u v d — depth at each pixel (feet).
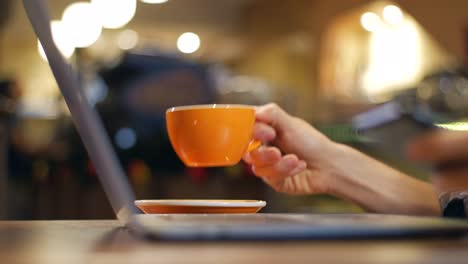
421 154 3.76
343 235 1.47
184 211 2.65
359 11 16.89
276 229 1.44
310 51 18.63
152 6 20.66
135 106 9.06
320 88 17.99
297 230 1.45
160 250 1.28
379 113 7.81
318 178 3.97
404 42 16.25
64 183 9.24
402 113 7.38
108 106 9.04
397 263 1.08
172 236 1.40
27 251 1.30
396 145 7.00
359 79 17.06
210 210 2.64
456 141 3.63
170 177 9.11
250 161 3.81
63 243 1.49
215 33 22.84
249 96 10.57
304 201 9.32
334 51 17.87
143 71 9.10
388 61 16.63
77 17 14.70
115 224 2.33
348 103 16.16
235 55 22.90
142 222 1.58
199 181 9.20
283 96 11.45
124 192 1.80
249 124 2.73
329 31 18.01
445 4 12.98
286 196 9.37
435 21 13.20
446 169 3.67
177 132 2.70
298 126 3.86
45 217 9.27
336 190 4.00
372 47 17.17
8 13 9.41
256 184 9.35
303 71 18.76
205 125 2.62
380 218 1.95
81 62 9.71
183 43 22.74
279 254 1.22
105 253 1.24
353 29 17.66
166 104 9.14
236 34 22.66
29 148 9.55
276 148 3.67
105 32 21.01
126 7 14.67
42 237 1.69
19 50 19.81
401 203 3.95
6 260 1.12
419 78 15.23
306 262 1.09
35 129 10.22
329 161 3.96
